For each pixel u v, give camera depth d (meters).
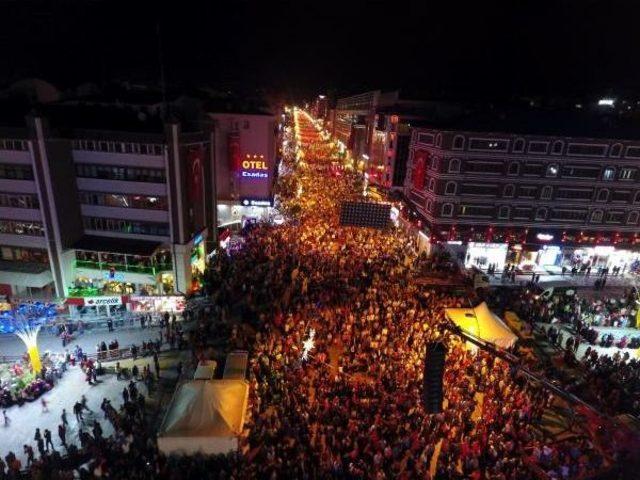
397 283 42.81
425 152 55.94
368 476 21.31
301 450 22.64
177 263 43.78
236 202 61.19
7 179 40.91
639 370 31.28
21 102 49.38
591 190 52.75
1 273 41.97
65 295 42.44
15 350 35.84
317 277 43.00
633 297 44.56
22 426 27.44
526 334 36.09
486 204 53.09
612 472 18.61
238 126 58.31
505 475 21.67
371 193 74.06
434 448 23.69
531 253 55.12
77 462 24.20
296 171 97.06
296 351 30.62
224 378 27.23
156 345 34.88
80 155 42.16
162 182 41.88
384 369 28.95
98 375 32.25
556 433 25.75
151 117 46.50
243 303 39.50
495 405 26.36
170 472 21.62
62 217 41.28
